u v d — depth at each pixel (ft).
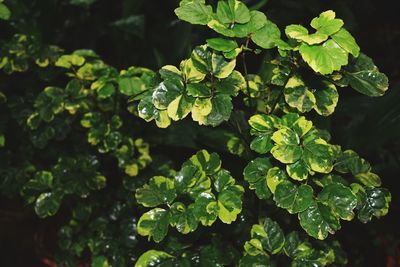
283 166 2.53
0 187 3.31
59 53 3.24
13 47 3.15
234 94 2.35
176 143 3.27
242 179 3.05
